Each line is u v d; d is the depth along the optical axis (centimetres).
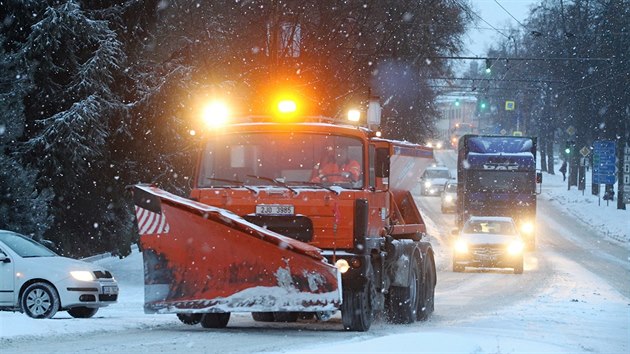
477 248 7156
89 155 5769
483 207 9594
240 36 7850
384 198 3222
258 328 3142
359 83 8462
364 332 2947
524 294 5284
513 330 3253
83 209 6312
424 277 3678
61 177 5881
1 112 5344
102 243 6444
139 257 7131
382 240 3169
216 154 3033
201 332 2914
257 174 2989
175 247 2778
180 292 2778
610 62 13550
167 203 2778
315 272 2709
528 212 9619
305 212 2905
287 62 7850
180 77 6144
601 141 15425
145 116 6200
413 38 8925
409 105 10081
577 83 14775
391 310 3412
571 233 12744
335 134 2989
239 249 2738
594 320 3772
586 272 7338
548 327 3422
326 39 8000
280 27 7988
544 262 8462
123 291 5444
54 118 5678
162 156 6303
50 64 5828
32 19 5900
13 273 3575
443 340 2484
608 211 14900
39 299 3556
